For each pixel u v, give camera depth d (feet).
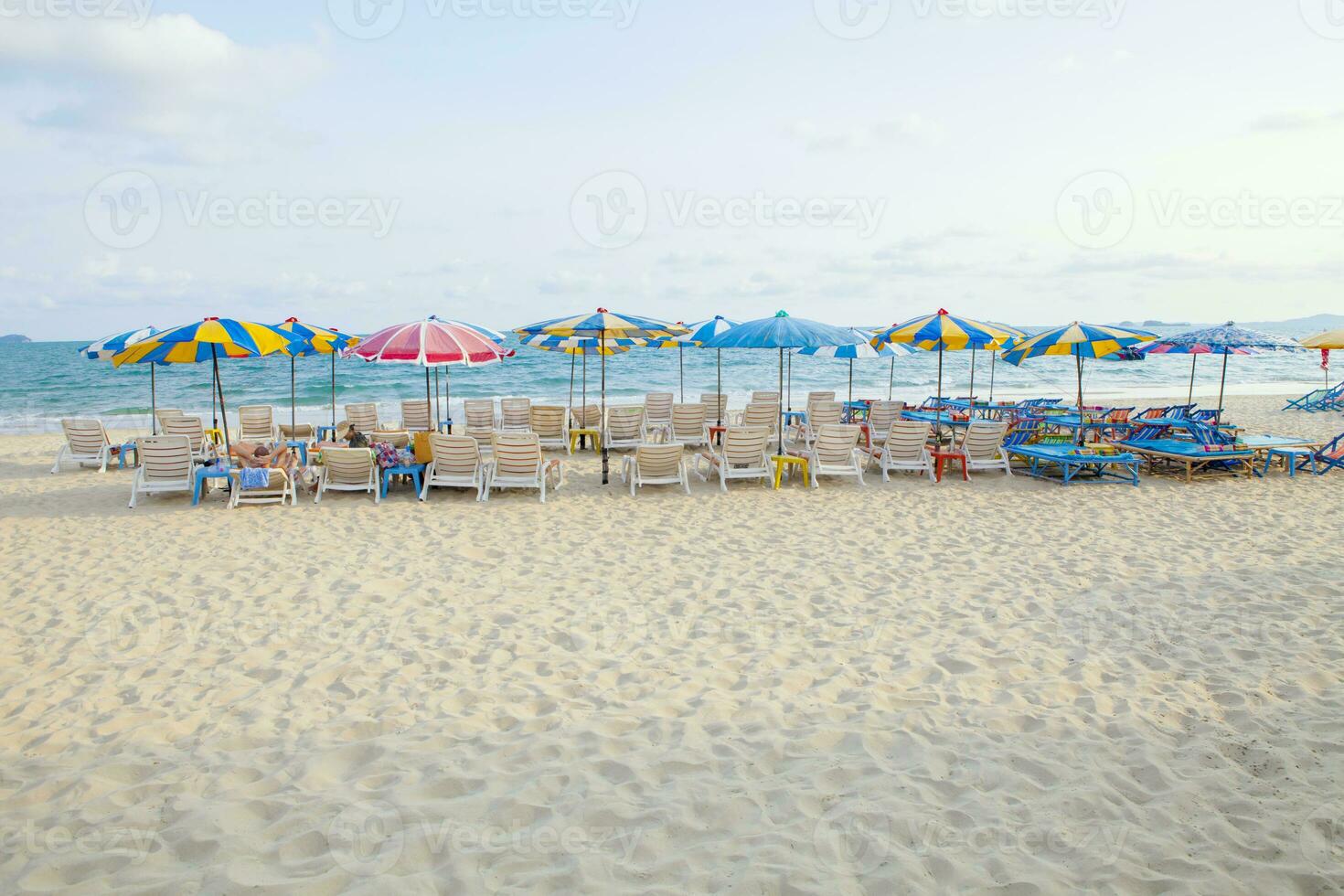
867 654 16.17
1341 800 10.76
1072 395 97.50
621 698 14.25
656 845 10.02
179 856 9.76
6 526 27.66
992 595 19.67
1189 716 13.30
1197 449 36.73
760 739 12.66
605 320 34.01
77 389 105.91
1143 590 19.94
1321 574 20.86
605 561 23.02
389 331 31.65
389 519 28.63
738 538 25.76
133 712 13.67
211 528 27.37
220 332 29.32
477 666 15.69
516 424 48.34
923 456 36.42
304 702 14.10
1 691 14.51
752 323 33.35
